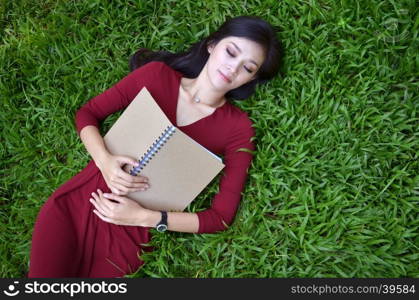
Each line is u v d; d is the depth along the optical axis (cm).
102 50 160
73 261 133
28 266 150
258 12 151
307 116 147
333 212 139
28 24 162
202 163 128
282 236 140
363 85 144
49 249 127
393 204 136
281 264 138
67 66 159
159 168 129
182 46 156
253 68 131
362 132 142
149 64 140
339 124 143
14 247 152
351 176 141
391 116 141
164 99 138
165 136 122
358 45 144
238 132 141
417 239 134
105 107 141
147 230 140
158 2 160
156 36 157
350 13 147
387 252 134
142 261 140
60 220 130
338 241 137
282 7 151
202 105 138
